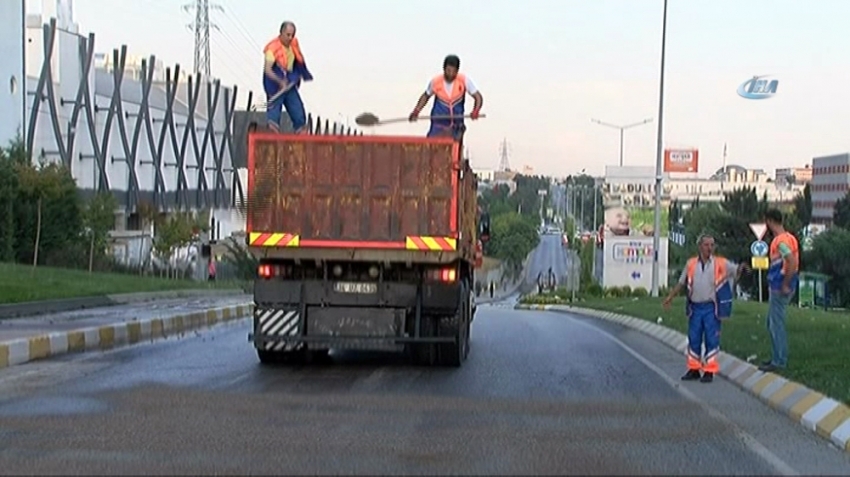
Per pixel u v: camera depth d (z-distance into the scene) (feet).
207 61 234.17
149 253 172.76
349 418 36.60
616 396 42.88
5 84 136.77
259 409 38.27
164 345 63.36
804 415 36.73
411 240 48.24
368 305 49.37
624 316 98.22
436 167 48.26
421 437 33.24
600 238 272.51
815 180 337.72
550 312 136.56
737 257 214.07
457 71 52.37
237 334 73.00
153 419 35.88
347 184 48.49
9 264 117.91
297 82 52.49
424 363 52.24
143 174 183.01
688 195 447.83
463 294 51.55
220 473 27.94
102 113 169.17
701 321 48.08
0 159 126.31
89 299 93.30
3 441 31.86
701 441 33.35
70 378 46.47
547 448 31.71
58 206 134.21
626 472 28.63
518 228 337.31
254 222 48.70
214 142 208.54
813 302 177.88
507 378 47.85
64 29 161.79
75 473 27.73
